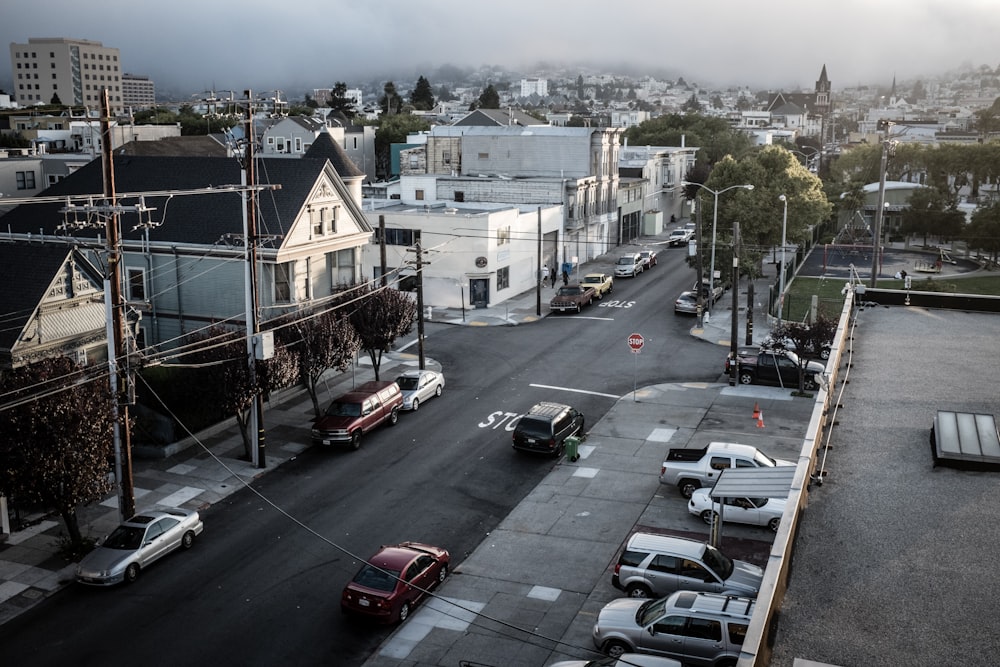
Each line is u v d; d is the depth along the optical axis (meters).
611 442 38.69
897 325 27.03
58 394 27.16
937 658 10.93
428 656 22.55
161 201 49.38
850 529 14.26
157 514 28.38
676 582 24.12
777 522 29.39
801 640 11.34
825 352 44.12
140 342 48.94
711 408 43.09
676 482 32.75
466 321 61.97
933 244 104.25
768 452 36.56
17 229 52.09
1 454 25.67
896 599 12.24
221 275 46.78
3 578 26.52
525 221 71.56
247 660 22.33
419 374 44.47
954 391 20.70
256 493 33.22
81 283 37.03
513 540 29.41
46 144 117.12
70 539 28.77
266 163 49.16
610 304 67.25
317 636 23.53
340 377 48.25
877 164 131.00
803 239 78.75
